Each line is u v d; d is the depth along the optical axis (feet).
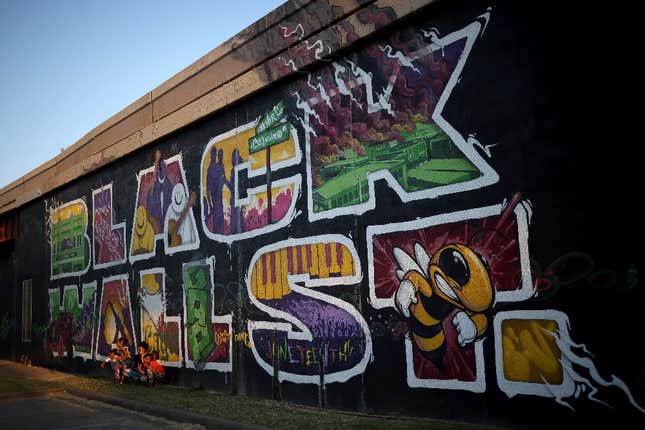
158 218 39.47
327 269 26.40
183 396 31.30
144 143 40.45
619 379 16.83
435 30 22.41
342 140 26.09
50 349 54.34
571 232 18.16
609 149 17.49
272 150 30.09
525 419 18.84
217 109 33.45
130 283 42.27
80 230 50.31
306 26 27.48
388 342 23.39
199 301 34.83
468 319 20.63
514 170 19.72
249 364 30.60
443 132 21.94
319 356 26.43
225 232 33.09
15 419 28.45
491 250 20.15
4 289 68.18
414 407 22.21
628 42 17.30
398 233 23.32
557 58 18.81
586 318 17.62
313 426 21.49
